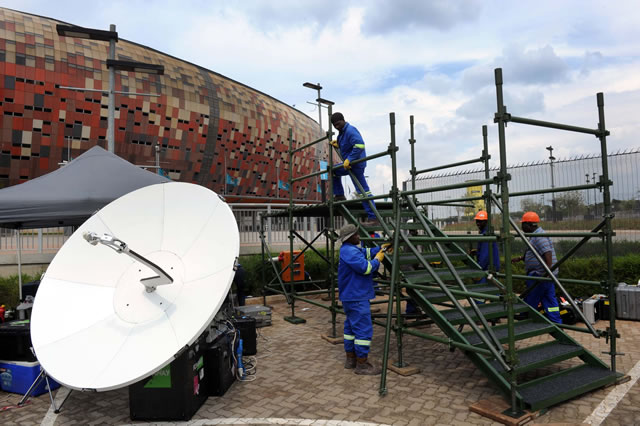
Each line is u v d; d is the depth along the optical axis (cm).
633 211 920
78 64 4303
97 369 343
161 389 379
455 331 430
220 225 430
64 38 4334
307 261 1145
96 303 401
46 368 350
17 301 811
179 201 466
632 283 786
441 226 1167
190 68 5650
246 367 525
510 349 361
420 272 552
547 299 607
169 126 5012
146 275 415
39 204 577
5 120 3884
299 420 366
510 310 361
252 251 1209
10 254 922
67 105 4197
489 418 354
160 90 4944
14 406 431
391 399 406
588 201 982
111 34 1078
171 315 371
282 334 698
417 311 709
